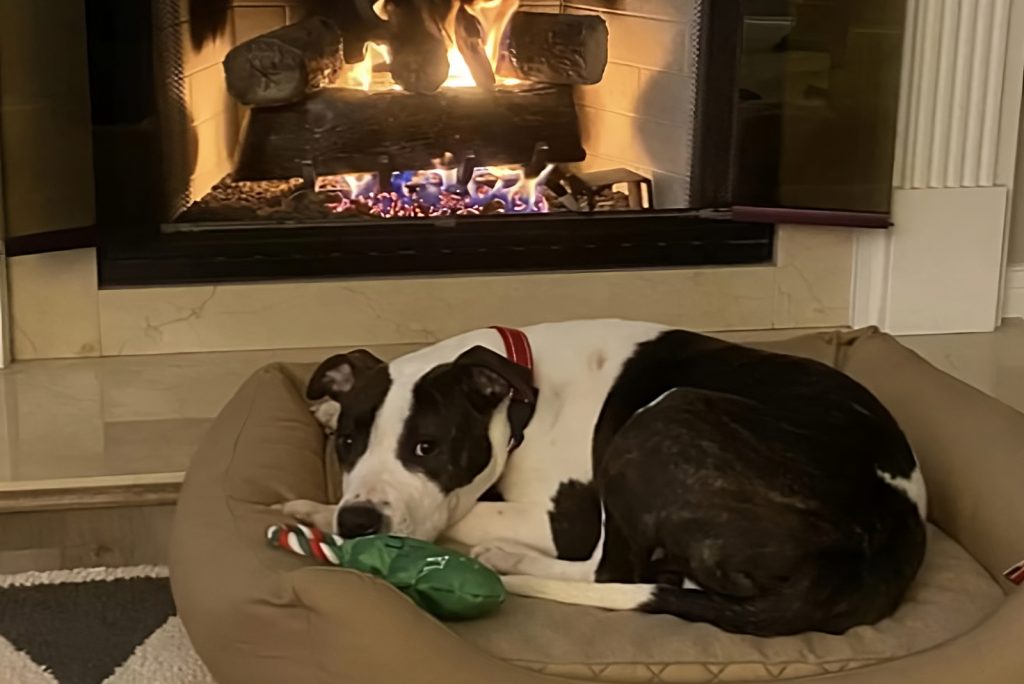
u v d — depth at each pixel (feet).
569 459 6.04
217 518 5.73
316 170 8.40
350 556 5.39
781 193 8.49
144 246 8.23
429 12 8.34
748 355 6.07
